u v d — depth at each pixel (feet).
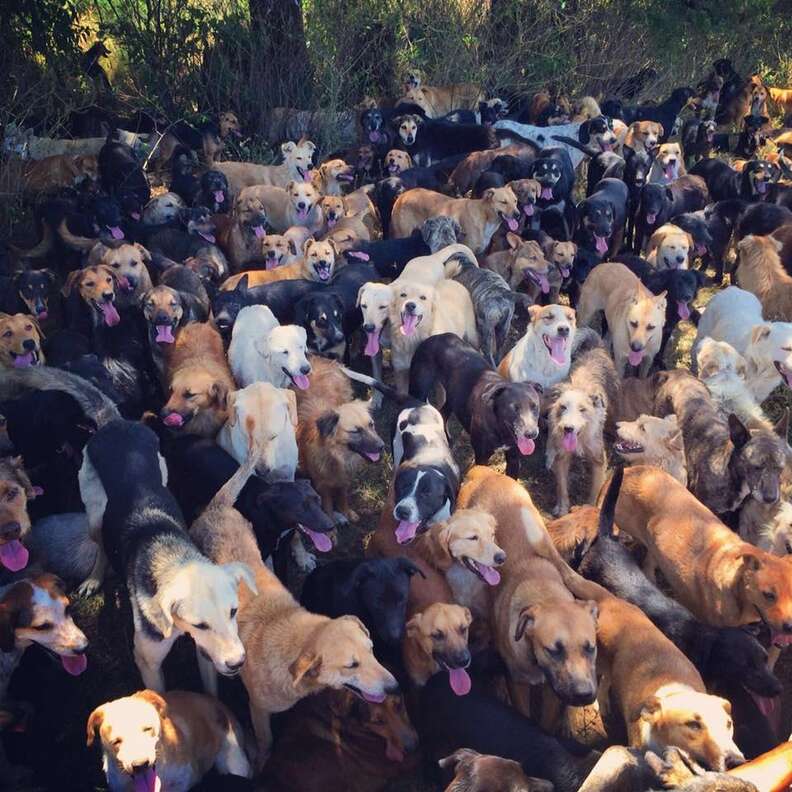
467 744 6.86
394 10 23.00
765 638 8.02
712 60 25.94
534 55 23.89
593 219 15.03
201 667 7.74
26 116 18.98
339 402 10.60
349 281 12.80
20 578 8.46
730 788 5.56
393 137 19.67
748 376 11.20
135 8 21.40
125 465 8.42
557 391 10.25
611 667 7.50
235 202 15.16
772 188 16.72
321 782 6.93
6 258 14.05
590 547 8.50
